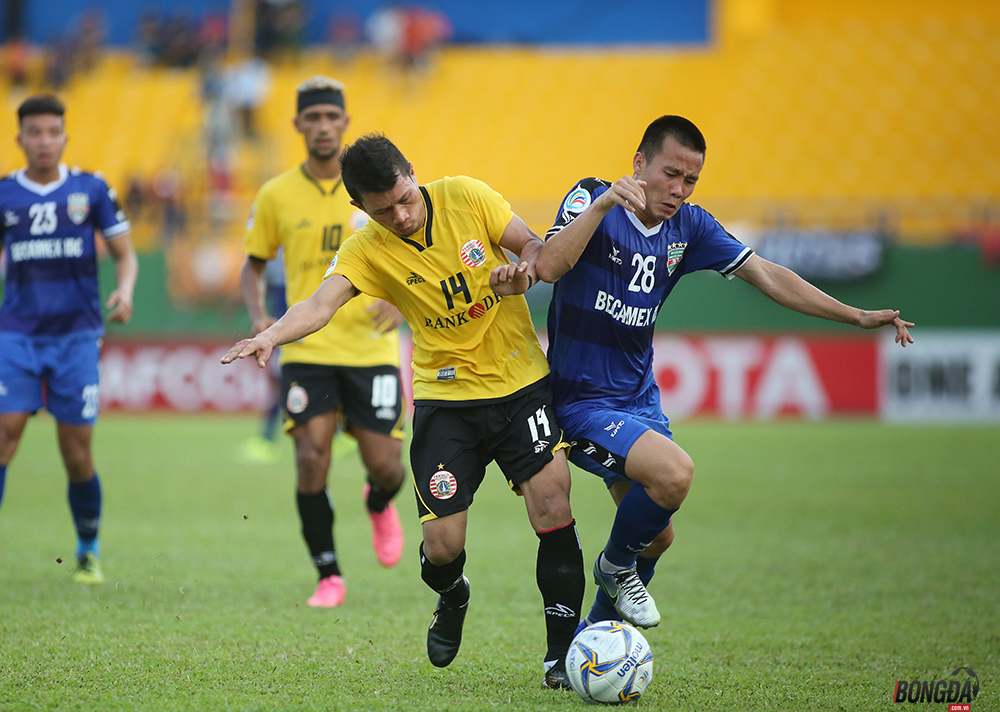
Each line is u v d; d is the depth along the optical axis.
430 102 77.00
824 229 54.78
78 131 75.88
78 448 19.67
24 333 19.61
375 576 21.02
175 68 79.19
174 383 56.44
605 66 78.31
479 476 14.01
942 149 71.75
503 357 13.83
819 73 75.88
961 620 17.28
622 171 72.44
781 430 49.31
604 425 13.60
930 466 37.59
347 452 46.22
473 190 13.78
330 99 19.72
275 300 37.19
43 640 15.05
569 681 12.67
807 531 26.02
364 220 20.02
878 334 53.25
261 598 18.58
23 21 83.56
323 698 12.45
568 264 13.01
